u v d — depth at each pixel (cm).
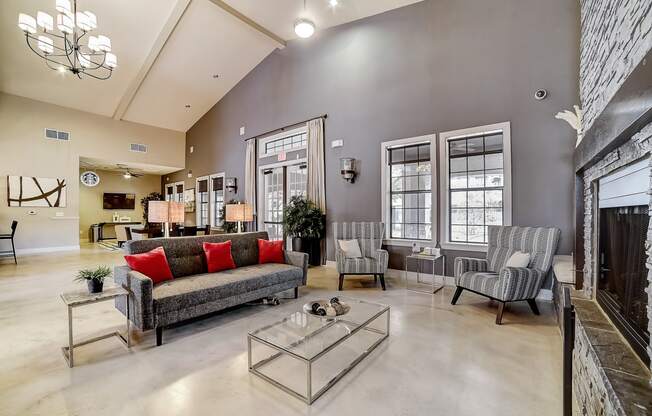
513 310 334
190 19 564
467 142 438
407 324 294
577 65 353
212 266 350
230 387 192
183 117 917
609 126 148
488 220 422
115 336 267
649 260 115
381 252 426
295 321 248
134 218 1195
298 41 632
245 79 762
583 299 214
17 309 336
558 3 364
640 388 110
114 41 588
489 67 407
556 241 316
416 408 172
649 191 117
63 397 181
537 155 374
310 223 564
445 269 445
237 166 796
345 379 201
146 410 170
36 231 752
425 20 462
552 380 199
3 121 704
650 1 117
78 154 805
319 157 588
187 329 284
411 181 493
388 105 500
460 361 224
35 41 558
